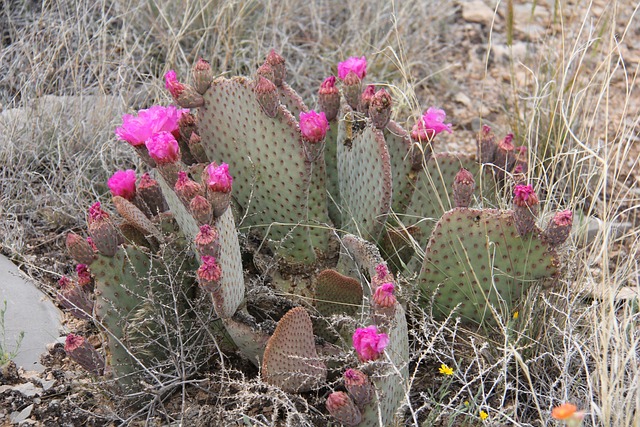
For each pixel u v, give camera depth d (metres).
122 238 2.67
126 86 4.16
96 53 4.28
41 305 3.05
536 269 2.62
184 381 2.63
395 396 2.42
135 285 2.58
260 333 2.54
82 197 3.62
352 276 2.74
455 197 2.63
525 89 4.62
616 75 4.66
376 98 2.61
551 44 4.36
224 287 2.41
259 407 2.64
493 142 2.95
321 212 2.90
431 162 2.91
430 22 4.93
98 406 2.69
